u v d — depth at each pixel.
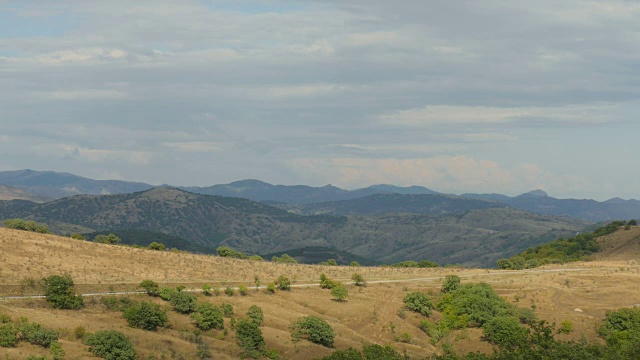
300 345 114.19
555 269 191.50
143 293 124.56
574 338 126.50
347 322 132.88
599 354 105.00
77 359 89.19
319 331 117.00
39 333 91.81
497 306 136.12
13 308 103.56
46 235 163.88
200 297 129.88
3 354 85.12
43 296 112.44
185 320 116.75
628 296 151.88
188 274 149.38
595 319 134.62
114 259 151.12
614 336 119.31
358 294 150.62
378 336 128.88
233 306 129.12
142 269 146.38
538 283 163.50
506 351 108.81
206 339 109.94
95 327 102.50
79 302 111.50
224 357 103.25
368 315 136.88
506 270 195.62
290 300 140.88
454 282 154.25
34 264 132.12
